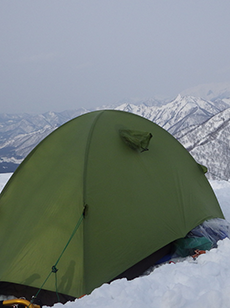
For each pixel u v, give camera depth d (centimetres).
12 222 463
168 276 342
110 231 423
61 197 446
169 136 624
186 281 317
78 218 418
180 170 568
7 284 408
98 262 397
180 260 459
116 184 466
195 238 484
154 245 443
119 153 506
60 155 509
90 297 323
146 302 289
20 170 530
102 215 429
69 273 384
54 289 378
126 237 429
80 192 438
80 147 500
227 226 541
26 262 405
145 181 496
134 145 518
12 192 510
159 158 553
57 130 562
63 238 410
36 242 417
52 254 401
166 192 508
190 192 543
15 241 434
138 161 514
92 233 412
